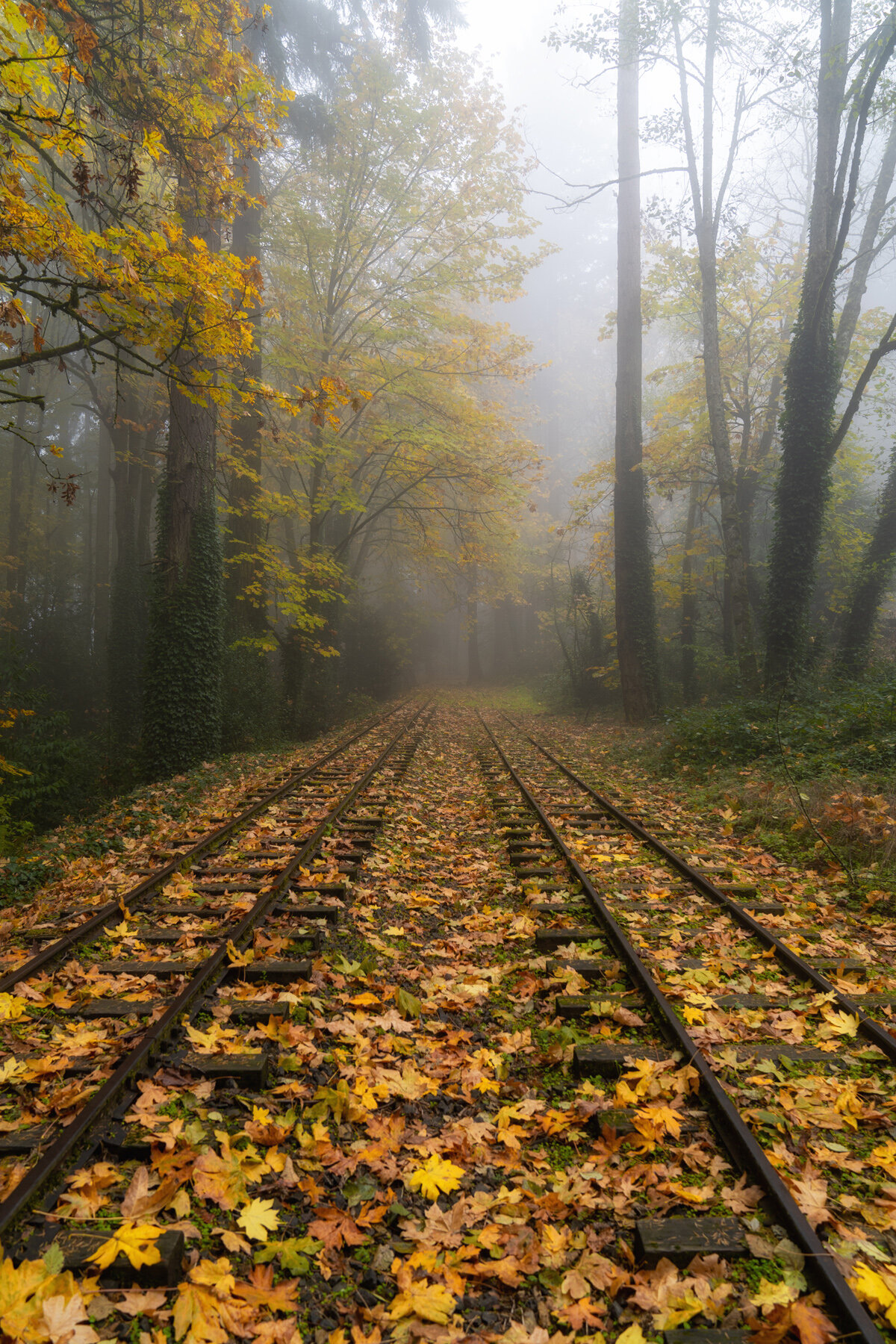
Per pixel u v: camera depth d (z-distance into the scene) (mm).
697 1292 2258
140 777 14352
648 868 6645
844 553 19797
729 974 4559
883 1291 2215
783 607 13945
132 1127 2959
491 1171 2920
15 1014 3898
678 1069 3441
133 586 24125
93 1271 2273
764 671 14227
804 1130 3072
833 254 13391
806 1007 4105
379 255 20203
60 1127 2971
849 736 10531
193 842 7328
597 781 11336
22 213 6273
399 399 20938
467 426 20047
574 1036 3822
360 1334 2164
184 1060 3412
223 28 8242
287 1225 2578
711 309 15906
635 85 19281
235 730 16172
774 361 21766
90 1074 3377
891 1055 3586
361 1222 2586
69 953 4738
